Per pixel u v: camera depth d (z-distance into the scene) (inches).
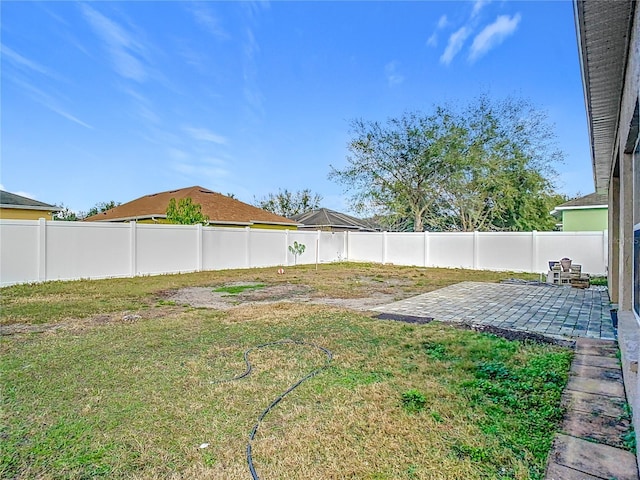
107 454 90.4
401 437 96.8
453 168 797.9
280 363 155.8
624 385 126.6
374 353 168.7
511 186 792.9
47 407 115.0
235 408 114.8
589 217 650.8
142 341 188.5
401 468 83.7
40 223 404.5
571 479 78.4
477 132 800.9
